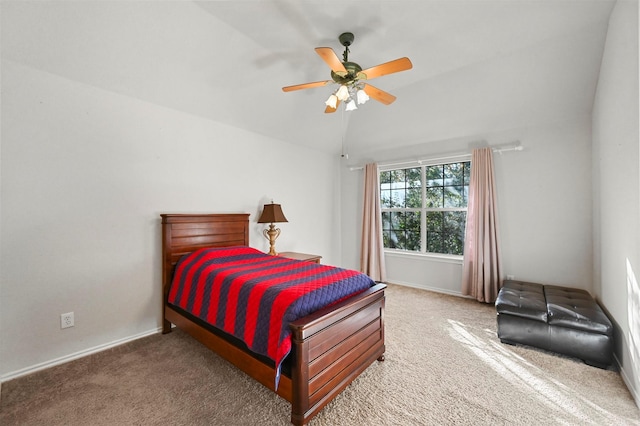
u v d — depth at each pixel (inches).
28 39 76.4
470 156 149.0
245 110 129.5
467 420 62.1
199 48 96.8
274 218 139.7
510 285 118.3
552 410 65.2
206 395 70.6
